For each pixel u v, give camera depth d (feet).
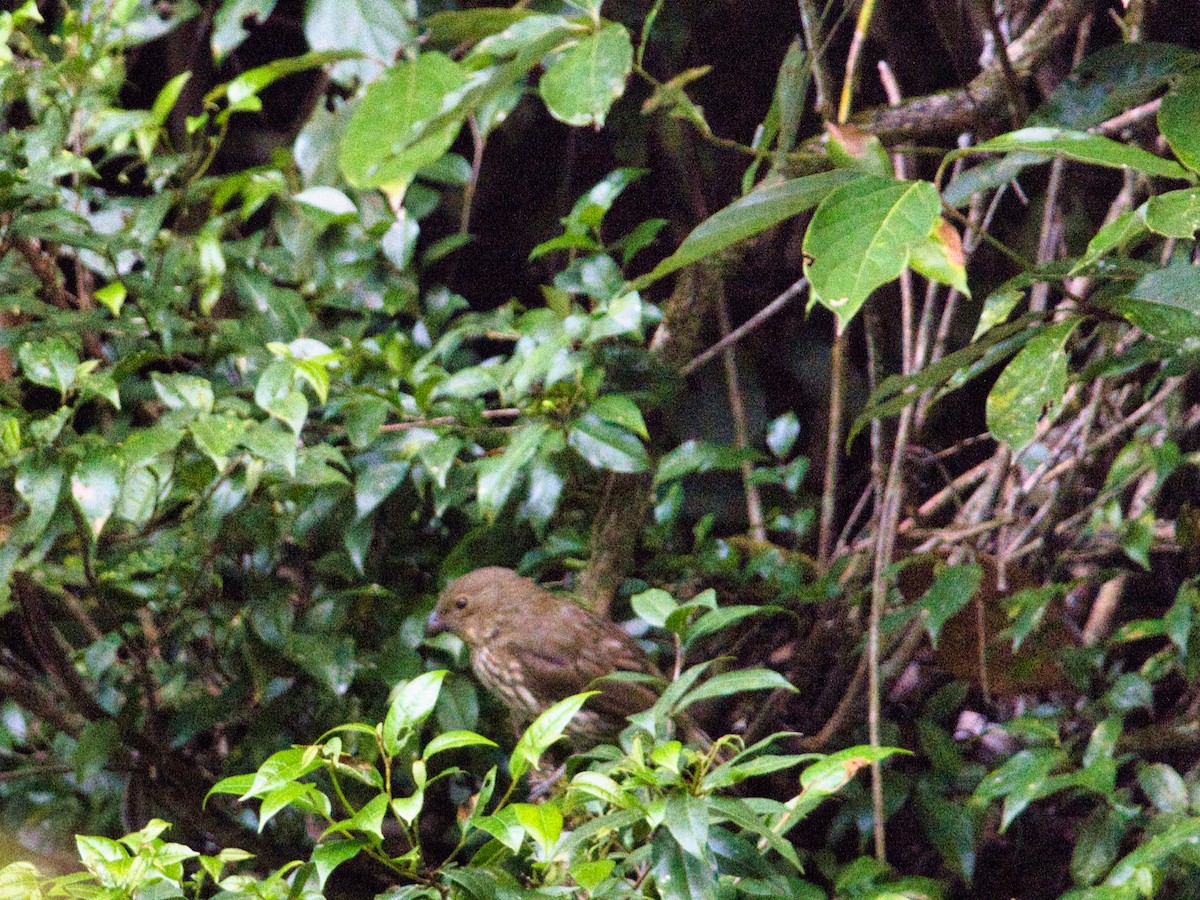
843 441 34.01
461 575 27.68
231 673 26.61
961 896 26.63
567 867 15.11
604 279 24.72
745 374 34.14
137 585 24.34
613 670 25.88
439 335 27.40
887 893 19.01
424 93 11.53
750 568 28.07
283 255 26.78
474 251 36.17
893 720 28.76
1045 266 15.96
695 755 14.60
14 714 26.96
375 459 23.89
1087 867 21.95
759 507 32.30
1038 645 25.70
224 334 24.52
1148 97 20.90
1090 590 28.76
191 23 32.99
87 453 19.21
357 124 11.55
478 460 24.32
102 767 25.31
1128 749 25.44
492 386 23.13
